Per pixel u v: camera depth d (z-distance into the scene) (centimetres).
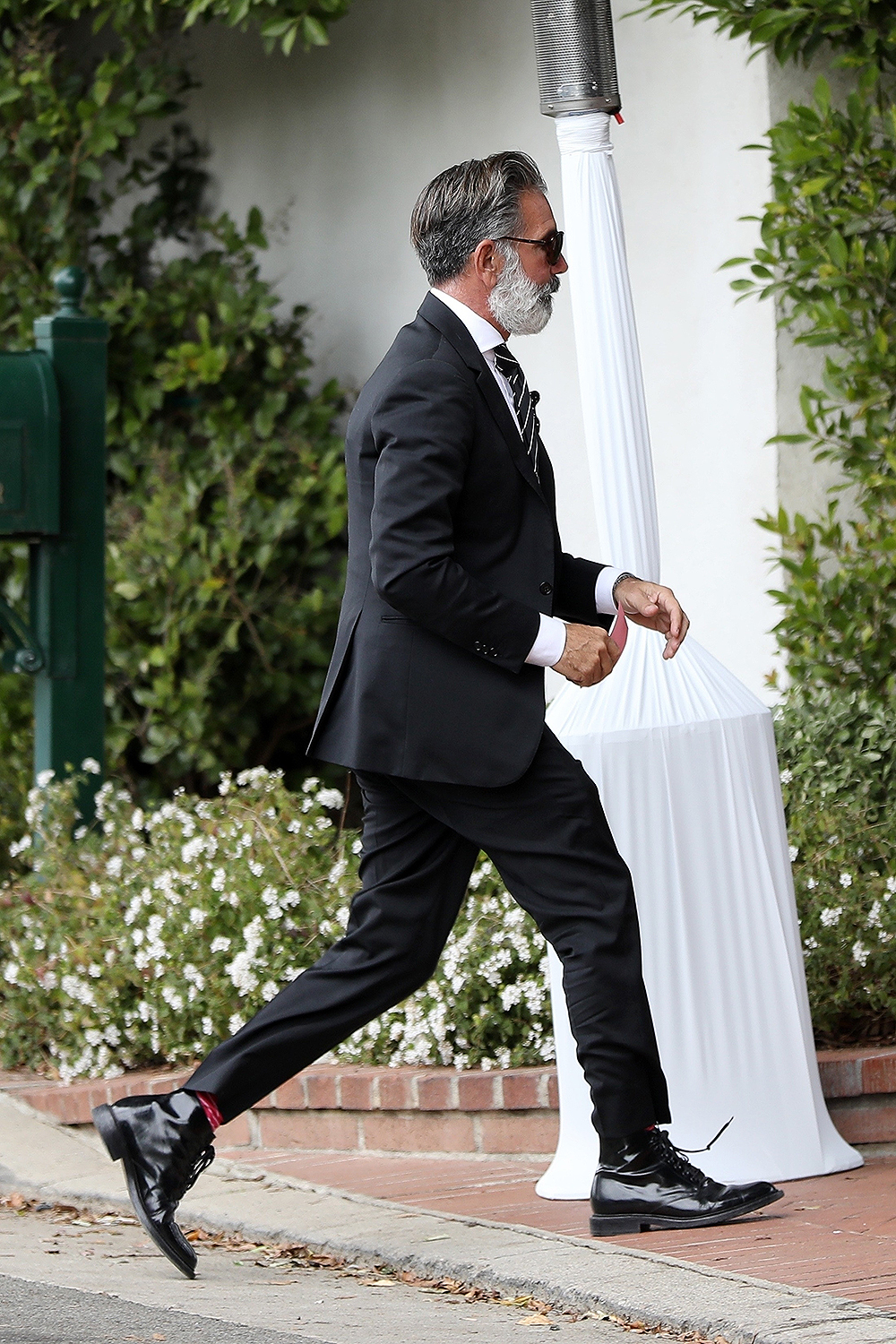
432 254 1305
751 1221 1349
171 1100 1307
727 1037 1451
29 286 2908
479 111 2636
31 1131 1800
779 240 2152
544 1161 1612
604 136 1548
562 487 2547
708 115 2283
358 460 1296
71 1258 1391
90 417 2325
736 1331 1098
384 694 1273
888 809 1920
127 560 2634
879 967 1709
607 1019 1300
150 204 3073
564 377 2533
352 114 2842
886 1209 1373
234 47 3030
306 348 2944
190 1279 1313
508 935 1733
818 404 2131
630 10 2372
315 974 1328
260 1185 1584
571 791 1295
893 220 2170
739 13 2139
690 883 1448
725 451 2289
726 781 1460
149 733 2666
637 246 2386
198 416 2806
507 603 1247
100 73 2808
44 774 2241
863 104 2122
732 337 2270
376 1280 1305
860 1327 1083
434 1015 1717
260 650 2652
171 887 1938
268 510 2698
